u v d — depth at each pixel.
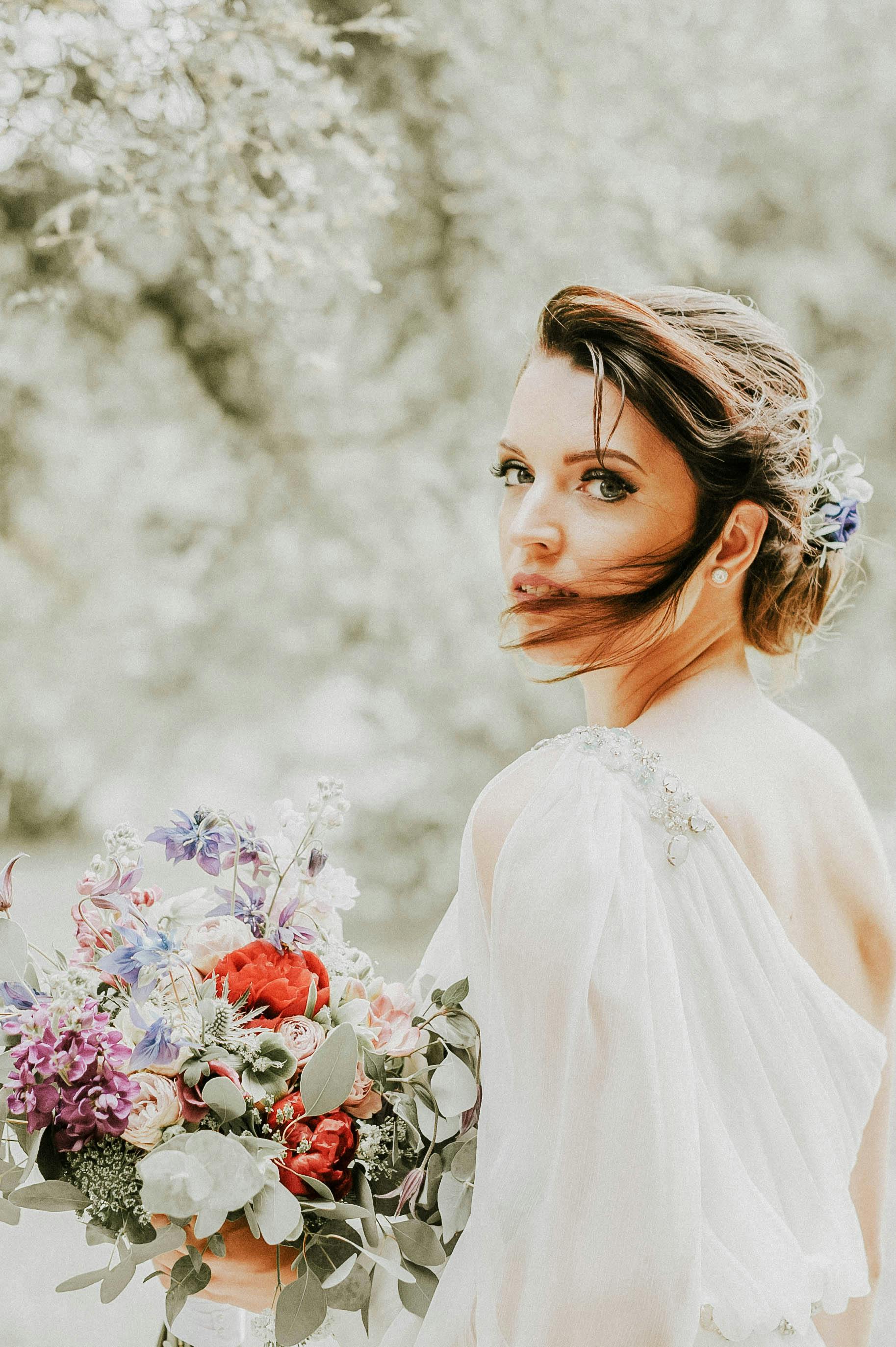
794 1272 0.94
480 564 6.23
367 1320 1.12
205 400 6.55
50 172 4.48
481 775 6.21
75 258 3.28
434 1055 1.10
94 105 2.95
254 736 6.94
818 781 1.13
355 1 5.10
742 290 6.55
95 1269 2.97
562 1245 0.87
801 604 1.24
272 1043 1.03
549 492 1.08
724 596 1.14
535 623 1.09
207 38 3.05
